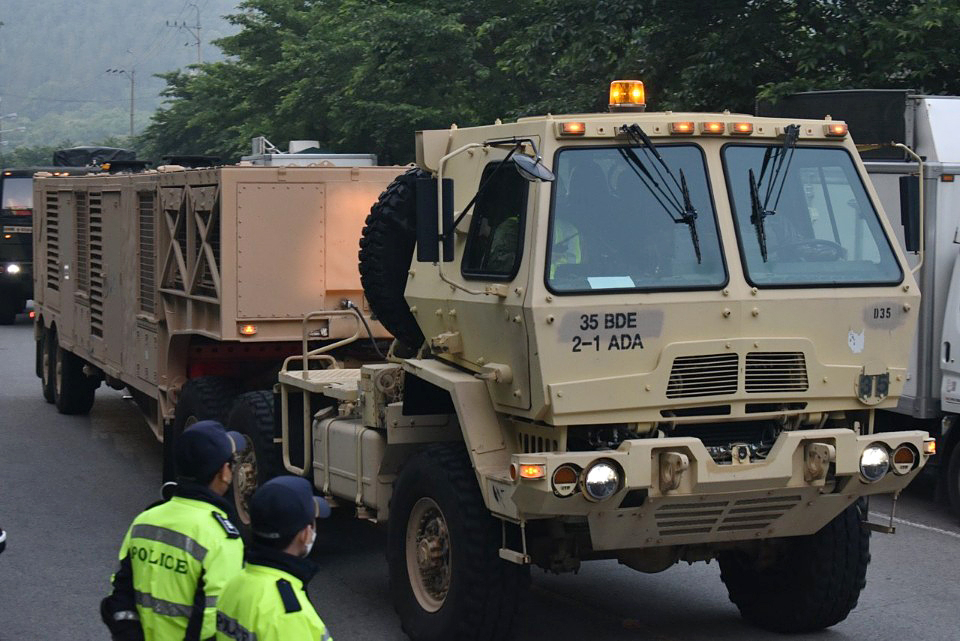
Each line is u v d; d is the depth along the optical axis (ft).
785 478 25.99
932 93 66.80
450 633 27.61
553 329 25.08
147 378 48.78
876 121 48.37
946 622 31.91
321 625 16.34
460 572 27.35
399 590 29.73
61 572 36.91
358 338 41.45
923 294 44.91
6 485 49.34
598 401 25.22
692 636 30.68
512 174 26.94
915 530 42.65
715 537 27.20
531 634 30.86
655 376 25.54
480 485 26.76
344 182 41.09
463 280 28.14
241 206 40.14
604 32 75.77
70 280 63.16
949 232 44.86
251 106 169.99
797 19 71.97
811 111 50.67
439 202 26.78
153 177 47.44
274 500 16.46
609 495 24.76
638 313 25.55
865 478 26.61
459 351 28.48
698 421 25.96
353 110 124.16
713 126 26.94
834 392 26.81
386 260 31.81
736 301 26.16
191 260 43.16
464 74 115.03
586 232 25.86
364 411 31.83
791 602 30.07
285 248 40.73
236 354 42.52
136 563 18.58
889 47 65.87
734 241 26.61
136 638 18.47
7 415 67.36
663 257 26.17
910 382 45.55
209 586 18.22
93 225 57.82
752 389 26.18
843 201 27.94
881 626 31.53
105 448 57.57
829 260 27.35
